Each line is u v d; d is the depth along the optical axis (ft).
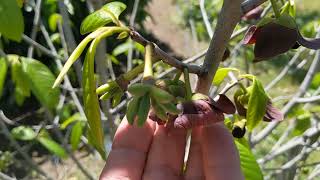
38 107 2.56
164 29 3.38
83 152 2.13
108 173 0.70
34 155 2.21
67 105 1.59
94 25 0.63
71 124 1.64
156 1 3.60
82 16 2.45
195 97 0.53
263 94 0.72
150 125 0.73
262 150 1.59
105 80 0.81
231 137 0.69
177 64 0.55
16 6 0.46
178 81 0.55
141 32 3.19
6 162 1.73
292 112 1.15
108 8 0.64
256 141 1.13
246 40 0.59
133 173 0.70
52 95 0.76
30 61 0.76
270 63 2.66
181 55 3.15
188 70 0.56
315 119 1.24
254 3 0.56
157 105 0.48
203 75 0.58
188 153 0.71
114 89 0.57
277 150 1.20
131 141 0.72
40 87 0.75
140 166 0.71
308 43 0.57
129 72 0.57
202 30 1.68
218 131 0.69
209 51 0.58
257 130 1.44
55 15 1.39
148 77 0.50
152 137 0.73
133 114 0.48
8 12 0.46
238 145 0.76
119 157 0.71
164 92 0.48
